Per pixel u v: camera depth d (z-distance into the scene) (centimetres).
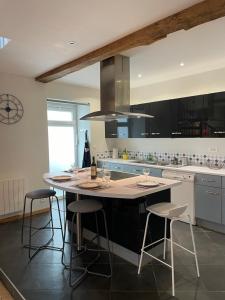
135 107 503
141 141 536
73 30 240
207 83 411
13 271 256
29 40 265
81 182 277
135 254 263
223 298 211
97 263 270
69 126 571
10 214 410
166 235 287
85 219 329
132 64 375
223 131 362
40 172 445
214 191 346
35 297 215
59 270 257
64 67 351
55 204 498
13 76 407
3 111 398
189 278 240
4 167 403
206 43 290
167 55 332
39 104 440
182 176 381
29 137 430
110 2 191
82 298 213
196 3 195
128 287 228
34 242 324
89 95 538
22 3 191
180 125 420
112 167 516
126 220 269
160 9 203
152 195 270
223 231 349
